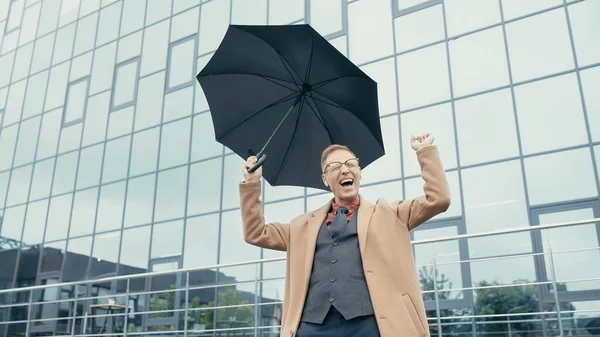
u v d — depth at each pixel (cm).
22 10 1673
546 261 744
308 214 221
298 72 234
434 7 973
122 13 1418
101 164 1289
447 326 758
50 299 1223
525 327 707
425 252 830
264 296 931
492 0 924
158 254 1113
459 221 831
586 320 683
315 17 1097
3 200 1433
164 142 1206
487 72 889
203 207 1097
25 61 1581
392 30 1001
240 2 1212
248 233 215
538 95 837
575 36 835
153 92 1270
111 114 1323
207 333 941
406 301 185
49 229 1312
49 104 1466
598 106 786
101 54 1414
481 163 847
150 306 1060
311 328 187
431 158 197
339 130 242
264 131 247
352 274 190
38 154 1424
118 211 1212
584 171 768
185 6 1300
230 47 242
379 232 196
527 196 796
